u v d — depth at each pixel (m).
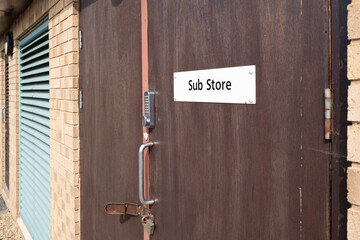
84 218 2.74
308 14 1.11
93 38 2.49
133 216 2.11
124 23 2.11
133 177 2.08
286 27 1.18
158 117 1.82
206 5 1.49
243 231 1.36
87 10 2.57
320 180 1.09
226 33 1.40
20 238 4.65
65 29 2.82
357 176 0.94
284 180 1.20
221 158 1.45
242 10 1.33
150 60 1.86
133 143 2.07
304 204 1.14
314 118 1.10
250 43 1.30
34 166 4.18
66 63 2.82
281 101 1.20
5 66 5.96
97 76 2.46
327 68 1.06
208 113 1.50
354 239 0.95
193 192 1.60
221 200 1.46
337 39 1.03
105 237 2.43
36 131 4.09
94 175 2.56
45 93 3.63
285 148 1.19
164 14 1.74
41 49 3.77
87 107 2.62
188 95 1.61
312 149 1.11
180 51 1.64
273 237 1.24
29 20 3.92
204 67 1.51
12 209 5.30
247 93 1.32
